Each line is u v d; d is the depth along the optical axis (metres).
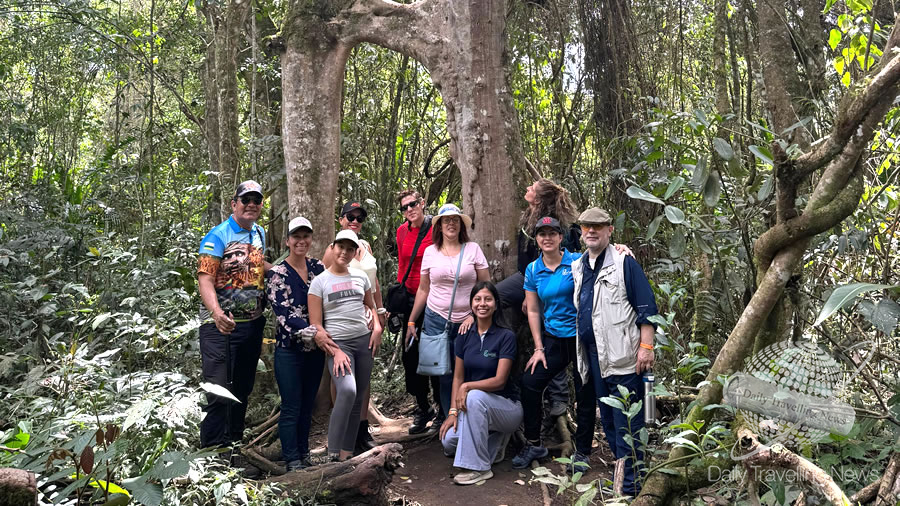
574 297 3.90
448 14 4.80
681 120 4.14
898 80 2.32
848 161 2.58
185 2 8.67
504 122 4.78
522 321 4.72
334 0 5.07
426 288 4.66
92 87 9.97
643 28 7.32
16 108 8.20
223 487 2.88
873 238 3.85
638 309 3.56
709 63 7.86
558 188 4.52
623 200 6.18
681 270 5.02
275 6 7.28
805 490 2.58
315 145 5.09
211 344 3.81
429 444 4.73
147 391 3.36
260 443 4.58
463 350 4.28
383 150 7.80
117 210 7.74
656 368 4.65
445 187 7.94
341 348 4.03
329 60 5.08
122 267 5.59
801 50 5.40
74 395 3.52
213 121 7.86
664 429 3.08
